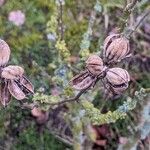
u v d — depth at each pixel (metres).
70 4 0.58
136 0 0.29
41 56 0.55
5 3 0.57
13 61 0.53
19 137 0.53
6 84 0.25
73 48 0.54
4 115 0.50
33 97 0.33
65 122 0.54
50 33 0.50
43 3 0.58
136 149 0.50
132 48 0.56
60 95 0.38
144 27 0.58
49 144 0.53
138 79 0.55
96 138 0.53
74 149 0.46
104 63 0.25
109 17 0.55
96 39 0.53
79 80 0.25
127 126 0.53
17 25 0.57
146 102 0.43
